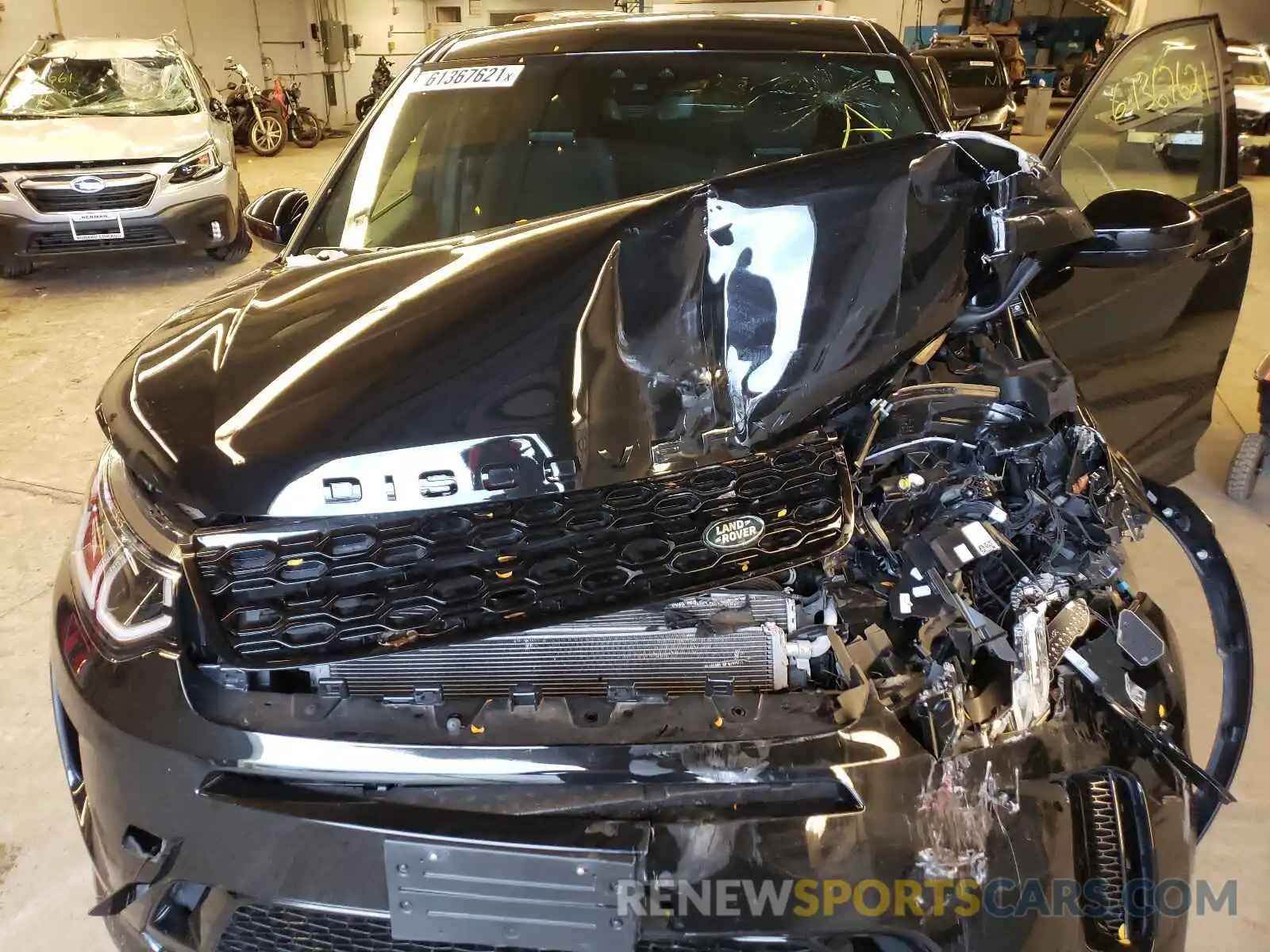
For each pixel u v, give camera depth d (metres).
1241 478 2.98
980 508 1.28
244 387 1.19
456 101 2.28
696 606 1.15
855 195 1.29
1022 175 1.35
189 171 5.67
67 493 3.16
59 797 1.86
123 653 1.12
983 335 1.47
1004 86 9.85
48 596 2.55
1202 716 2.05
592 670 1.13
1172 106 2.40
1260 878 1.65
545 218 1.50
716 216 1.30
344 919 1.11
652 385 1.18
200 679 1.08
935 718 1.07
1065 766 1.11
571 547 1.10
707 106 2.22
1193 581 2.52
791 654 1.14
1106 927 1.17
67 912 1.61
